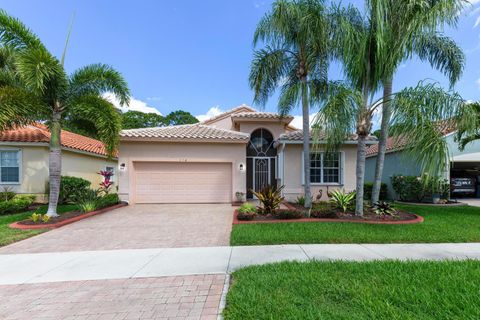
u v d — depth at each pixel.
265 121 16.39
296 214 9.09
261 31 9.61
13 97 8.48
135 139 13.20
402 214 9.63
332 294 3.65
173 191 13.71
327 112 7.98
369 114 9.18
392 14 8.45
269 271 4.54
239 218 8.93
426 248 6.02
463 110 7.84
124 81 10.19
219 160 13.83
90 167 17.42
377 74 8.60
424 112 7.69
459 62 9.86
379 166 10.13
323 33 8.88
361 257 5.39
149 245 6.48
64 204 13.55
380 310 3.20
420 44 9.03
